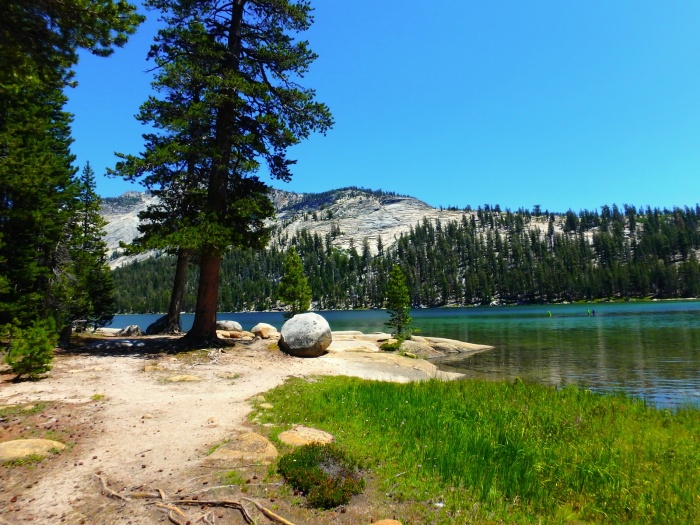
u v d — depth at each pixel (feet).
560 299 452.76
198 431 25.66
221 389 38.60
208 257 61.31
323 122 63.93
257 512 15.88
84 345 62.69
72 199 72.54
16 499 16.79
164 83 55.11
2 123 57.98
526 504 17.01
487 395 39.58
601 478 19.49
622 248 536.42
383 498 17.34
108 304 109.70
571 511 16.69
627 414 34.37
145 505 16.33
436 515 15.90
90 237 86.28
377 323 248.32
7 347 50.52
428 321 229.25
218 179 59.57
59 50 30.01
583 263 505.25
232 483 18.25
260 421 27.89
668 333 126.31
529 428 27.91
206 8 61.77
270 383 42.01
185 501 16.47
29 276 59.00
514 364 79.15
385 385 42.45
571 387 44.93
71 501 16.75
